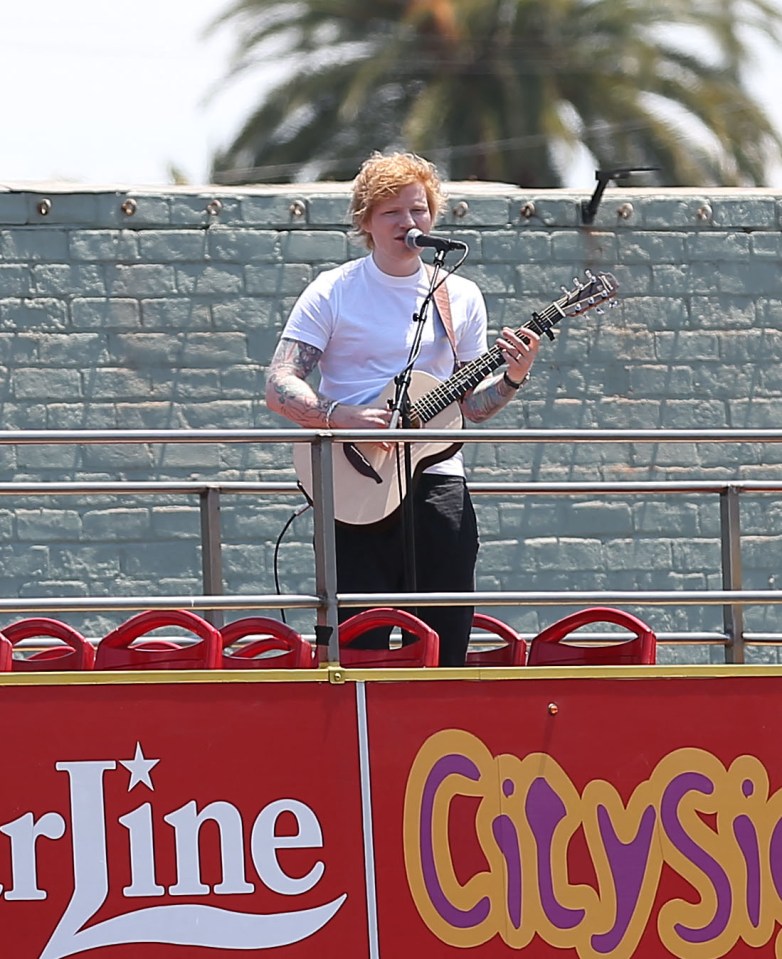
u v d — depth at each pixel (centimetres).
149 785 1772
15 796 1741
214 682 1802
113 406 3206
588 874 1878
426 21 6638
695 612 3359
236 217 3266
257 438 1814
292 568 3266
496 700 1877
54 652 2152
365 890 1811
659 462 3378
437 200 2014
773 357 3419
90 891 1745
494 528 3300
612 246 3369
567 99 6644
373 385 1994
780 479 3425
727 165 6619
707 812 1920
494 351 1991
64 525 3186
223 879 1778
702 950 1898
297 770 1811
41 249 3194
